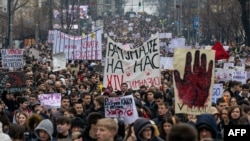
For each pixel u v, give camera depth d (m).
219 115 17.56
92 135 13.90
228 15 93.31
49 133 13.95
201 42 115.19
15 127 13.75
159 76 23.83
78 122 15.60
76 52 42.06
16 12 106.06
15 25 102.31
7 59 33.72
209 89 16.06
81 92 24.70
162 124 14.95
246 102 20.11
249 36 63.44
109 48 23.84
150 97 21.31
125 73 23.81
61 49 42.12
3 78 23.81
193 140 8.48
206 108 16.12
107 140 11.38
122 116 16.52
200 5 123.44
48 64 43.31
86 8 116.62
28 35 101.75
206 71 16.11
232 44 86.88
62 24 102.50
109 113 16.59
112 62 23.84
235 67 33.12
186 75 16.11
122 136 15.46
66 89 26.06
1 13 94.19
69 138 15.41
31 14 108.25
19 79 23.92
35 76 32.12
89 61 49.06
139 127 13.15
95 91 23.39
